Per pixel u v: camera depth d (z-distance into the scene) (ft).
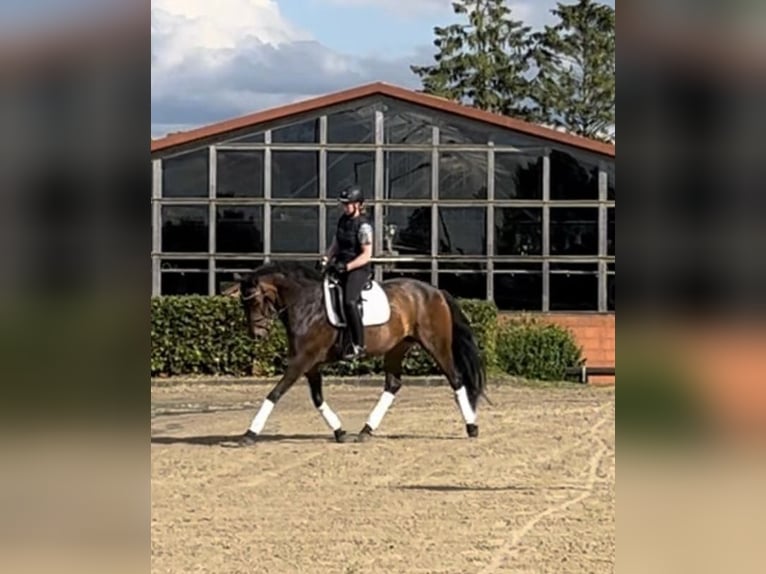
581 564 22.71
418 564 22.79
